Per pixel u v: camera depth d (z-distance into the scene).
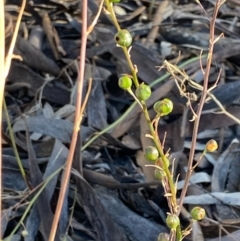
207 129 0.43
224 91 0.45
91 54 0.49
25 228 0.34
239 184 0.39
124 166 0.41
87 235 0.35
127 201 0.38
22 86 0.46
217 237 0.34
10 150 0.40
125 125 0.43
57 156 0.38
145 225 0.35
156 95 0.44
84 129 0.42
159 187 0.37
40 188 0.36
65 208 0.36
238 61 0.49
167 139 0.42
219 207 0.37
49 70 0.48
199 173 0.40
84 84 0.46
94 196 0.36
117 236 0.34
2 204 0.36
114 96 0.46
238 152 0.41
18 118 0.43
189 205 0.37
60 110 0.45
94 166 0.40
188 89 0.46
